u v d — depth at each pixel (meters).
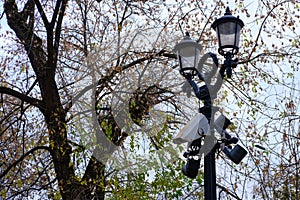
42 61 14.95
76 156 13.28
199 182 13.55
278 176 16.09
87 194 13.55
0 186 14.23
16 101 16.73
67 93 14.41
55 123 13.69
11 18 15.34
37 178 14.66
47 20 14.40
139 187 12.90
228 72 8.66
